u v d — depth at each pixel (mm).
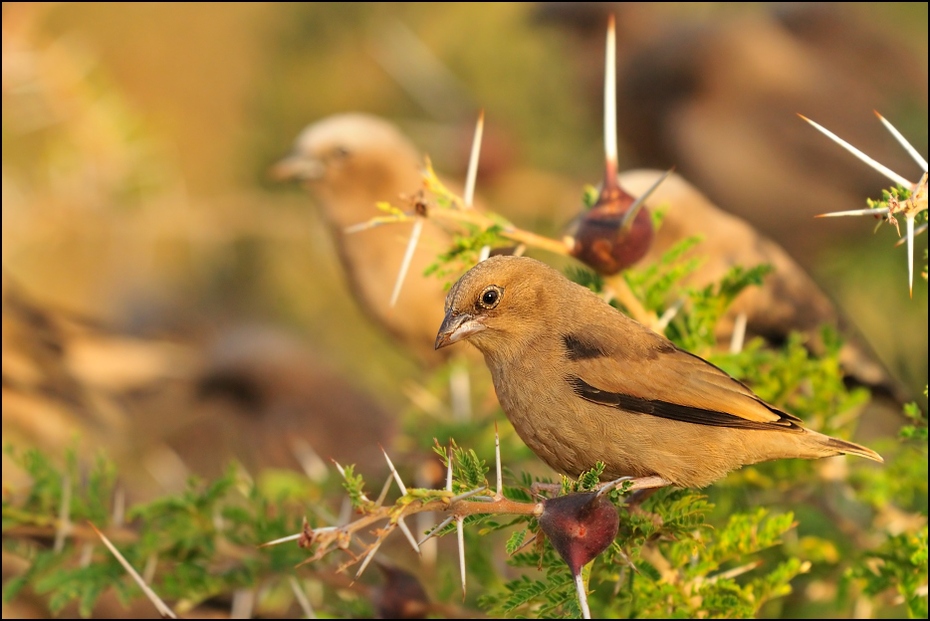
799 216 15500
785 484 8250
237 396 13789
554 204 14648
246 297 16266
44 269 16094
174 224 15281
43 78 14000
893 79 16156
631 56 16578
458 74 16406
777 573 6816
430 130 15773
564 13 16781
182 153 17109
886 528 8156
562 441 7246
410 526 9625
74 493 8523
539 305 7289
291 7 17234
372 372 15461
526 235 6992
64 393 13062
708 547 6871
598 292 7684
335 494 9578
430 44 16625
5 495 8578
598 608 7055
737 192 15898
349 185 13016
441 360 12648
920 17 17016
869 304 12430
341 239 13086
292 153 13344
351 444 13461
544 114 16406
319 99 16750
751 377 8250
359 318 16047
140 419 13594
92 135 14344
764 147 15695
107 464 8734
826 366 8219
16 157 16016
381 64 16703
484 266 7363
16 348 12781
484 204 14047
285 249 16391
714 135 15898
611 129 7129
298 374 13836
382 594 7719
